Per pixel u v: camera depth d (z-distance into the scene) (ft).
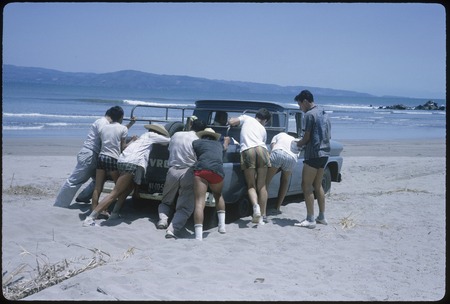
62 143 68.08
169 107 28.02
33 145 64.03
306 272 18.17
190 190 22.84
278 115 28.45
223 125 29.27
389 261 19.83
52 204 27.14
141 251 19.88
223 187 23.88
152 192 24.77
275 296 15.43
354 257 20.24
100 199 29.76
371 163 53.62
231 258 19.35
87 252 19.17
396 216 27.66
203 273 17.38
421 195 34.17
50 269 16.53
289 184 29.37
